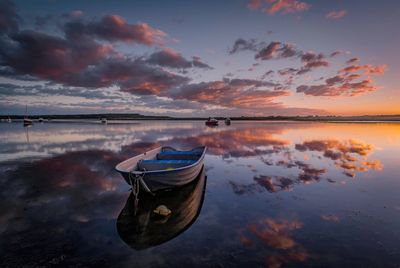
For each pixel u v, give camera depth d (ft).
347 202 19.52
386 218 16.43
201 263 11.63
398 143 56.49
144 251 12.68
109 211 18.01
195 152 31.78
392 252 12.37
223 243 13.46
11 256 12.05
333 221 16.06
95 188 23.38
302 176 27.94
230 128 137.08
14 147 52.24
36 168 31.91
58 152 45.57
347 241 13.47
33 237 13.96
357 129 110.42
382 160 36.99
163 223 16.07
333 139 67.15
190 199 20.72
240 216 17.11
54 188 23.21
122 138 75.36
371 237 13.91
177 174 20.99
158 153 32.09
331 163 35.12
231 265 11.45
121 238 14.01
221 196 21.40
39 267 11.23
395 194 21.39
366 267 11.24
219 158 40.14
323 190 22.68
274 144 57.93
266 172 30.19
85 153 44.50
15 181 25.61
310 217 16.75
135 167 24.76
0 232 14.53
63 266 11.32
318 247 12.91
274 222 16.06
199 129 128.98
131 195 21.62
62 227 15.26
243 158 39.96
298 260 11.78
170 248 12.97
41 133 92.68
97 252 12.54
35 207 18.51
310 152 45.16
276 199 20.45
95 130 114.42
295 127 137.80
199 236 14.28
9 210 17.89
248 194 21.85
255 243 13.42
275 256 12.14
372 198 20.38
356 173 29.07
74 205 19.03
